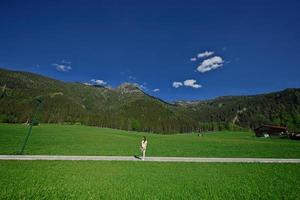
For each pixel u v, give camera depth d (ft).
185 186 71.26
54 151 140.97
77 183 71.10
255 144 248.93
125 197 59.72
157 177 81.56
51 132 308.19
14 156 116.16
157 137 347.15
